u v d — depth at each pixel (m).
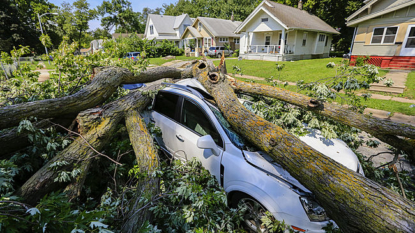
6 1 40.16
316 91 3.73
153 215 2.15
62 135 3.05
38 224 1.35
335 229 2.16
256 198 2.32
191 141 3.09
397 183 3.04
